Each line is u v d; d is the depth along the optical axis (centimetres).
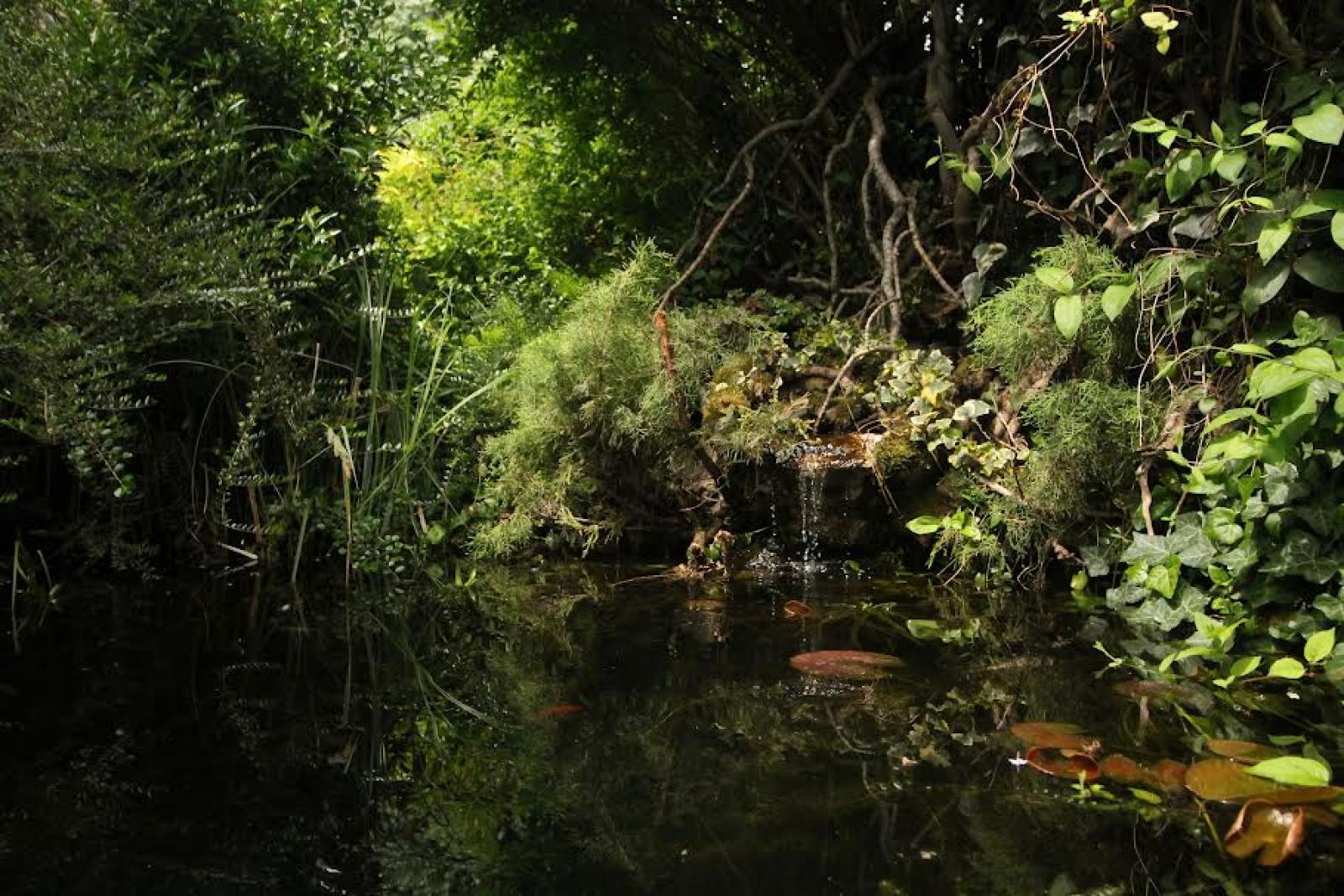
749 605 270
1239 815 146
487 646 235
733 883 131
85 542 289
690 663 221
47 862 136
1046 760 169
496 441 338
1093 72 332
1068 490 282
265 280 280
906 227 399
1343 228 212
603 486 336
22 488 304
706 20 468
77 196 284
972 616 257
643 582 296
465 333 415
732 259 452
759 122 472
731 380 338
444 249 502
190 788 159
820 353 362
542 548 336
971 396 329
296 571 297
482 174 568
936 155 421
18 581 279
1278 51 268
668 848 141
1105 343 292
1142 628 245
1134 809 151
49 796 156
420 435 343
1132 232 295
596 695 202
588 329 326
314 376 310
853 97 451
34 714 189
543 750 175
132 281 278
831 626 250
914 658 224
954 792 158
